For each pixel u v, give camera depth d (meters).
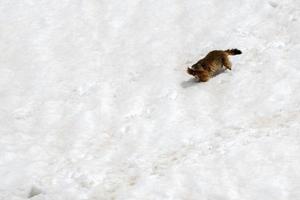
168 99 53.88
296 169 38.31
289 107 47.28
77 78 62.38
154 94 55.41
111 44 68.94
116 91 58.03
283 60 55.16
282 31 61.53
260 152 41.28
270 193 36.47
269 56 56.78
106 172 43.88
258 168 39.34
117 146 47.59
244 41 61.34
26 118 55.75
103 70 63.34
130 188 40.72
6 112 57.31
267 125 45.34
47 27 75.94
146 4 76.00
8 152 48.62
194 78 57.19
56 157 47.47
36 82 62.97
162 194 39.00
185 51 63.22
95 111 54.47
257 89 51.25
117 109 54.03
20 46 72.12
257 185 37.53
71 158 46.84
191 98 53.03
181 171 41.28
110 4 78.31
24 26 77.00
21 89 61.97
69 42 71.44
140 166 43.59
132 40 68.56
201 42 63.94
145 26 70.94
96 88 59.47
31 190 43.41
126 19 73.81
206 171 40.47
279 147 41.38
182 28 68.25
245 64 56.69
